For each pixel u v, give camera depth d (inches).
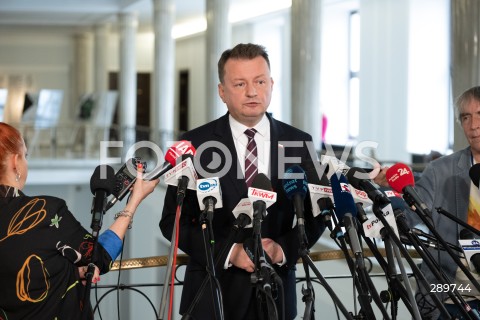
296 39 433.1
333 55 621.0
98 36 948.0
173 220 118.5
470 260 106.3
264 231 117.7
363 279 93.0
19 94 1033.5
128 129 768.9
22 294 96.7
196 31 947.3
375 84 550.3
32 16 870.4
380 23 542.0
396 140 525.7
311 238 119.6
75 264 100.8
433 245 108.5
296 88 433.4
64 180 644.1
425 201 126.3
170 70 735.7
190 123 1012.5
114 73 1082.7
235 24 795.4
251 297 115.1
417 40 502.0
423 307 116.7
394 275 99.4
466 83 255.8
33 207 100.3
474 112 119.6
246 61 114.0
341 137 624.4
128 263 144.9
